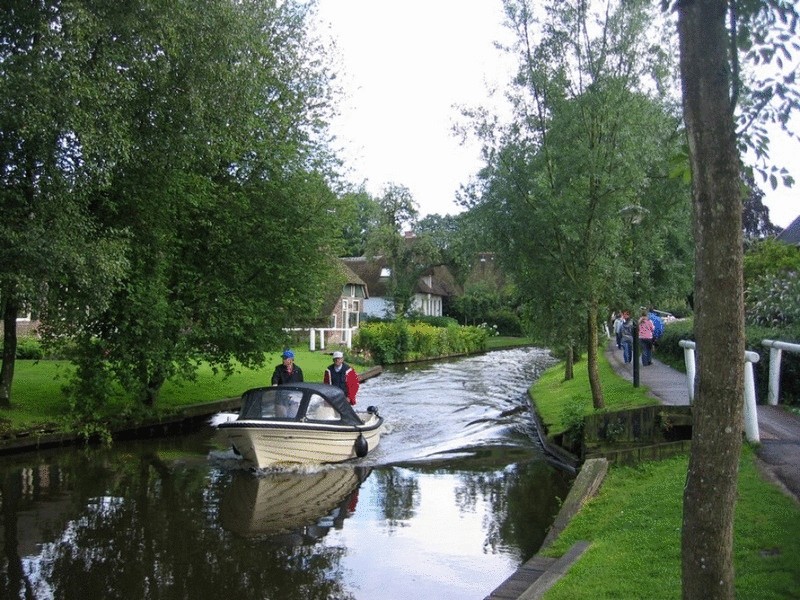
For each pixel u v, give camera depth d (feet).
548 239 44.83
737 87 12.05
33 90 36.29
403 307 174.70
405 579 25.45
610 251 42.88
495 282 238.27
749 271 73.51
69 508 34.42
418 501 35.76
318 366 96.32
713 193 11.59
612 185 41.06
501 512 33.63
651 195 43.83
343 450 45.16
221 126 50.08
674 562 20.11
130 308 49.98
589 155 40.93
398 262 178.40
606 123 41.65
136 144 45.32
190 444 51.44
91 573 25.95
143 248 50.03
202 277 58.65
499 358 148.56
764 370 42.70
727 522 11.50
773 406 40.57
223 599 23.70
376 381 95.04
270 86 59.67
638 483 30.53
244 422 40.96
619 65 42.09
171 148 46.50
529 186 44.34
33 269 39.09
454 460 45.50
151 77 44.80
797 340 42.73
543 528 31.04
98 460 45.47
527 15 42.68
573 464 41.37
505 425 58.85
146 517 32.99
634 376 53.01
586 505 28.96
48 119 36.65
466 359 145.18
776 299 48.29
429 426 58.34
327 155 64.03
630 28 41.24
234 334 57.93
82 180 40.45
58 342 49.52
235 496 36.91
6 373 51.06
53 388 59.16
